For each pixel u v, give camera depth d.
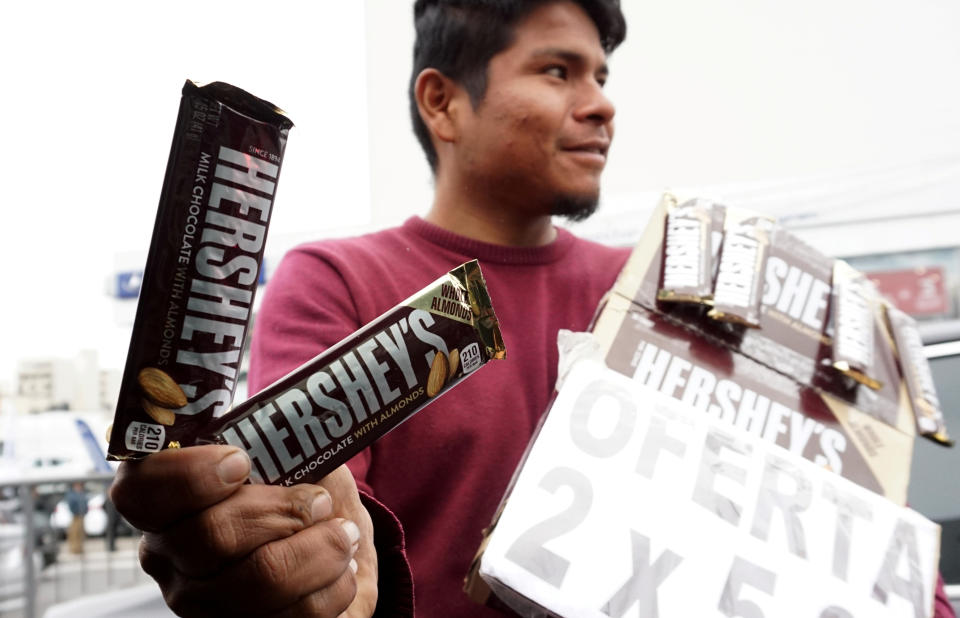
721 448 0.86
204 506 0.52
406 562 0.73
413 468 0.96
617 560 0.77
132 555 4.47
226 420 0.55
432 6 1.13
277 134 0.52
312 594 0.55
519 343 1.05
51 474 4.44
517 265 1.10
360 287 1.02
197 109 0.50
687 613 0.77
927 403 1.01
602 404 0.85
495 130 1.04
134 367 0.51
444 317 0.59
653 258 1.00
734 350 0.97
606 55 1.14
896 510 0.89
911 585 0.85
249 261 0.53
